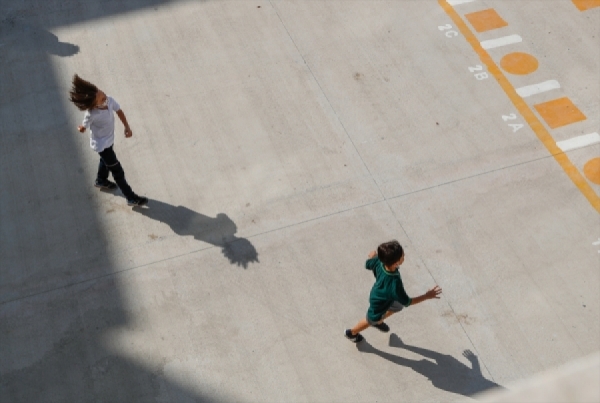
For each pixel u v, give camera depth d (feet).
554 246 22.44
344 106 26.84
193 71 28.07
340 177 24.44
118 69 28.12
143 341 20.15
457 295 21.22
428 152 25.23
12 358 19.75
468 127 26.08
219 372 19.52
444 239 22.66
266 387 19.25
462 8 30.68
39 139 25.46
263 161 24.95
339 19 30.32
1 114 26.30
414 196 23.86
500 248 22.40
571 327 20.42
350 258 22.15
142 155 25.08
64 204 23.54
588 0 30.81
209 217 23.25
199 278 21.62
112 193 23.90
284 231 22.88
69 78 27.63
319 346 20.08
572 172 24.57
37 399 18.93
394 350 19.99
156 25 29.96
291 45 29.19
